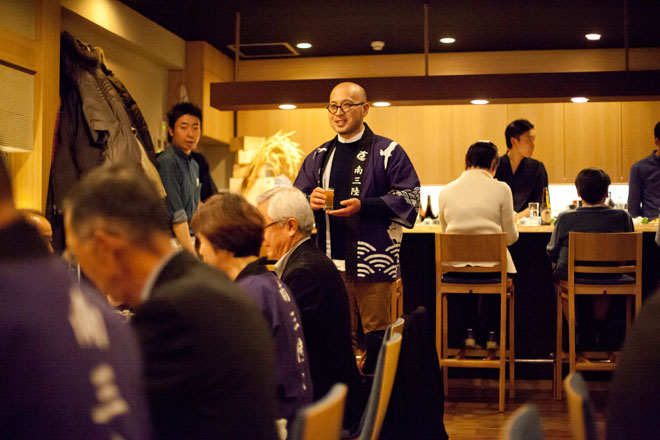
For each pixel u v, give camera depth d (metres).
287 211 2.66
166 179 4.84
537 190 5.90
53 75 4.57
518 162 5.91
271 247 2.69
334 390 1.38
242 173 7.22
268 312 1.97
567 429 3.94
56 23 4.62
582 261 4.43
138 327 1.32
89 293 1.01
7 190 0.97
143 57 6.34
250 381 1.36
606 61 7.21
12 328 0.84
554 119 7.47
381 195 3.80
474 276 4.59
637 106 7.37
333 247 3.78
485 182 4.40
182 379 1.30
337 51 7.34
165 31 6.44
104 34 5.61
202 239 2.04
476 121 7.59
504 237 4.23
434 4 5.74
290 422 1.96
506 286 4.35
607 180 4.39
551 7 5.82
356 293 3.81
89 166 4.47
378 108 7.73
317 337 2.51
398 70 7.45
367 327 3.79
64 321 0.88
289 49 7.23
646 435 1.09
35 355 0.84
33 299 0.88
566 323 4.85
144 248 1.33
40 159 4.46
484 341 4.86
